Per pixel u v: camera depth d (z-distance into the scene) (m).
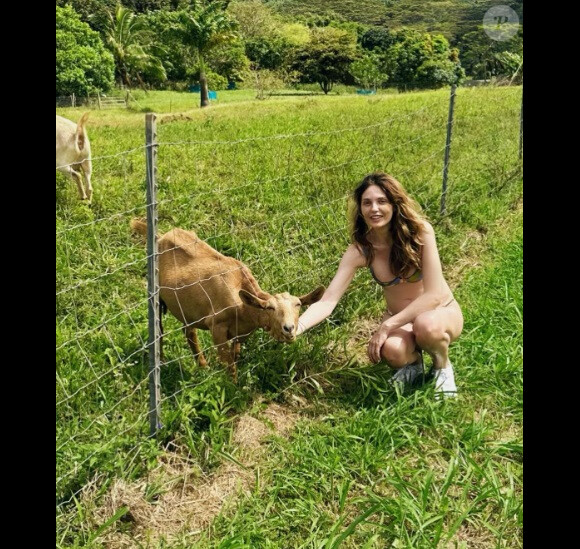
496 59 65.81
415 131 13.39
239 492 3.71
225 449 3.98
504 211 8.50
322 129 16.25
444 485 3.62
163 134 16.41
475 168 10.02
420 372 4.71
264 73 63.56
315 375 4.70
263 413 4.40
